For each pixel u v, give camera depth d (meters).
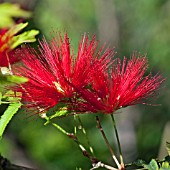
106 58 3.79
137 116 14.04
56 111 3.91
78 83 3.74
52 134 12.23
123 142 13.38
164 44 15.82
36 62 3.77
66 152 12.32
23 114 6.84
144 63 3.86
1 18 2.71
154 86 3.83
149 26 16.52
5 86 3.71
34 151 12.19
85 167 11.96
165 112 14.05
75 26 17.38
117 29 15.97
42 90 3.75
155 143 13.64
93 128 12.87
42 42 3.93
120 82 3.75
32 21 5.68
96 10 16.58
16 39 3.47
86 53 3.79
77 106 3.74
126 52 15.56
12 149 11.37
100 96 3.70
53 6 17.41
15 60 3.73
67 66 3.76
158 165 3.89
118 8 16.84
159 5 16.77
